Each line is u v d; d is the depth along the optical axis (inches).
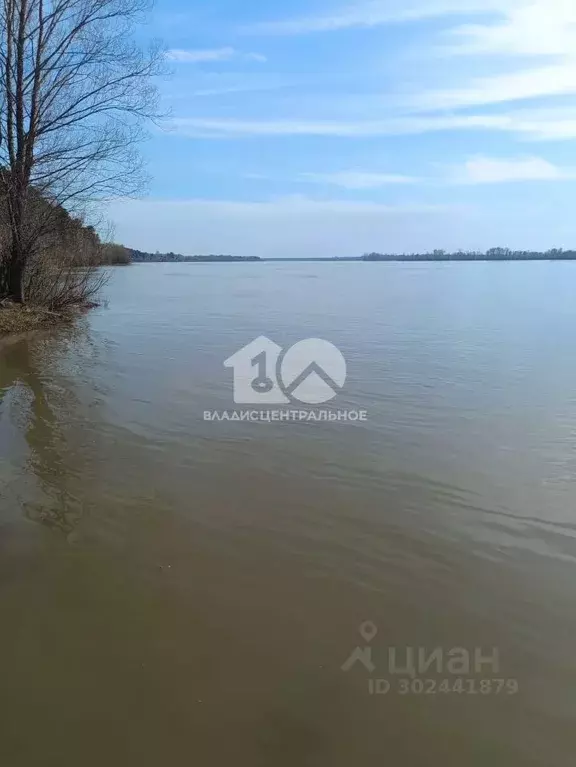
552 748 110.9
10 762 107.4
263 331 654.5
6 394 366.6
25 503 211.2
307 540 185.9
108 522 197.3
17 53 586.6
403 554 177.6
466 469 243.3
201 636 140.7
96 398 354.6
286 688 124.6
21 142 614.9
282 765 106.7
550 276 2198.6
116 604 152.9
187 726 115.0
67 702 121.0
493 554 177.8
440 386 384.8
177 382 396.5
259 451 263.9
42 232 670.5
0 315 628.1
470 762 107.8
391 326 697.0
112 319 780.6
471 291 1347.2
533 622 146.6
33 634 141.4
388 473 239.1
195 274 2534.5
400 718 117.3
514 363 462.9
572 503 211.9
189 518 200.4
